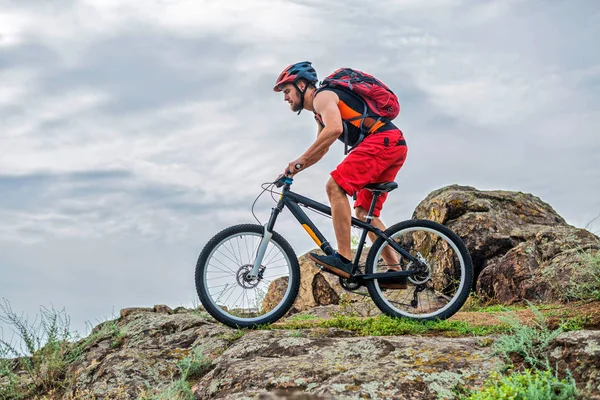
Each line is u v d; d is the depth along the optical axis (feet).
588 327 14.75
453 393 12.17
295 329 17.07
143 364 16.78
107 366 17.03
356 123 17.33
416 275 17.31
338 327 17.17
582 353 12.35
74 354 18.93
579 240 24.70
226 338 17.04
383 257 18.04
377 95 17.35
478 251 27.73
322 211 17.56
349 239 17.07
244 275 17.69
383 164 17.22
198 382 15.30
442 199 29.99
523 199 31.19
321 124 18.57
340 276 17.22
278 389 12.89
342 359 14.06
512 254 25.34
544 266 23.43
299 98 18.38
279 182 17.40
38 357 19.12
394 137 17.37
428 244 29.25
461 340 14.55
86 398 16.19
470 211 29.25
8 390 18.12
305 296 29.25
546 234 25.99
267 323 17.80
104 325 20.94
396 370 12.91
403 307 24.62
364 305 25.73
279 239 17.78
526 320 15.64
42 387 18.08
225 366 14.79
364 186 17.40
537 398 10.98
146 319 19.84
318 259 17.22
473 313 18.70
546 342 13.12
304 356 14.48
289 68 18.38
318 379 13.03
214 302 17.65
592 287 19.47
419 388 12.35
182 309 23.21
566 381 11.78
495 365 12.85
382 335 16.03
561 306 17.79
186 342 17.78
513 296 24.20
